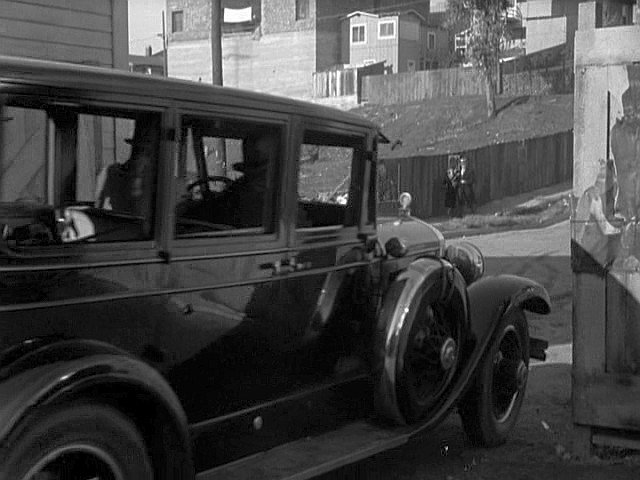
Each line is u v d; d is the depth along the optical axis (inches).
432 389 197.9
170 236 138.9
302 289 166.9
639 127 195.0
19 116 121.8
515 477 194.5
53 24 396.2
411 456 210.7
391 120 1668.3
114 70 135.2
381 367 185.5
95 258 128.5
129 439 125.7
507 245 721.6
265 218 159.0
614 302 199.2
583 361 203.0
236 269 151.2
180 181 141.3
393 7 2191.2
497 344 211.3
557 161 1209.4
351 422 186.5
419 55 2081.7
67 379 113.7
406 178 1035.3
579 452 206.1
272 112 157.4
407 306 185.8
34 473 113.7
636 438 201.0
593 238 199.8
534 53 1803.6
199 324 144.4
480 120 1557.6
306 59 2038.6
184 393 143.2
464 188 1003.9
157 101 136.8
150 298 135.4
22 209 121.8
